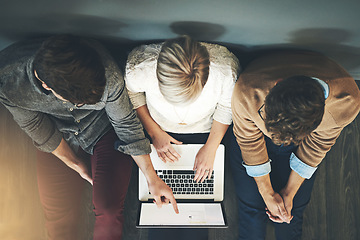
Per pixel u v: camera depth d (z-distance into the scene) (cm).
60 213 149
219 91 121
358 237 162
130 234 158
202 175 143
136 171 162
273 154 147
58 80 88
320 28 112
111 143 137
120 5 105
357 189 165
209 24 114
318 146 123
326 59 113
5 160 163
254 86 107
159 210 141
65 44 88
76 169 145
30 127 121
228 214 160
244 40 124
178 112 129
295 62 110
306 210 163
